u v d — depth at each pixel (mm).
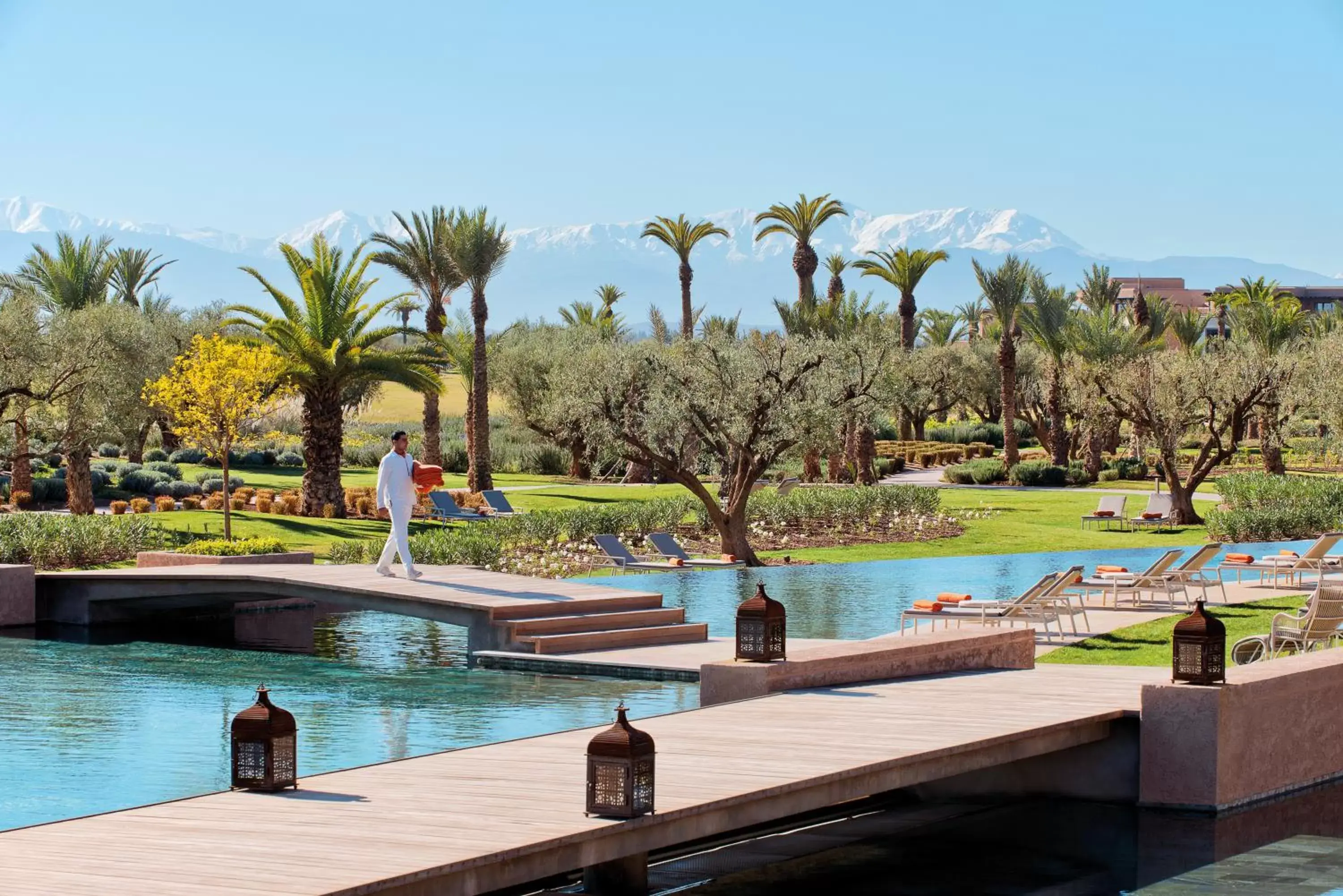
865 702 11766
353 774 9062
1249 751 10898
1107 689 12531
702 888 8867
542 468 63562
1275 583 23312
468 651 17625
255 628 21203
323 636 20312
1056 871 9133
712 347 29125
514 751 9930
